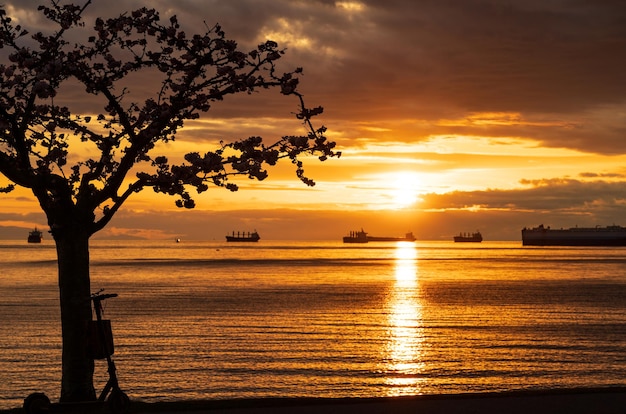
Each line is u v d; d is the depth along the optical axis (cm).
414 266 14525
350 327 4400
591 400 1011
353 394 2511
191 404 991
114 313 5128
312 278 10106
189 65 1173
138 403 1020
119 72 1148
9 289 7562
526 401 1005
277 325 4456
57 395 2455
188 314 5081
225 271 12038
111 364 993
